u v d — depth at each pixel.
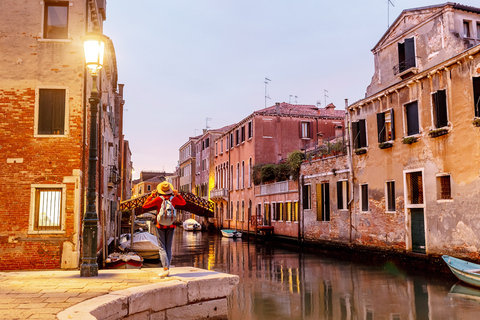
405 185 17.88
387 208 19.17
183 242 31.25
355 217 21.62
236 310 9.89
